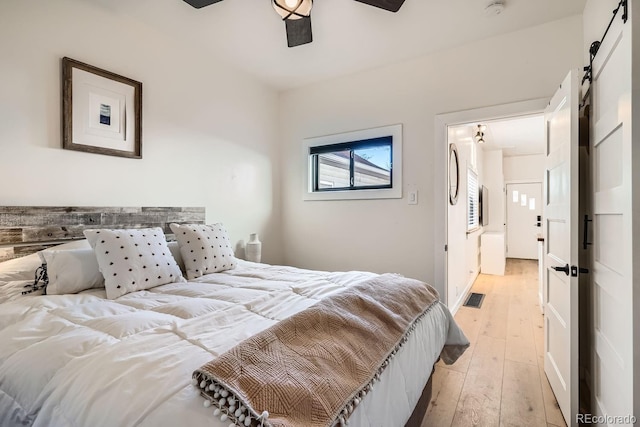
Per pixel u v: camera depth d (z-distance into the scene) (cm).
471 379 210
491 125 466
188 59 273
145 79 242
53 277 158
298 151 364
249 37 259
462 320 324
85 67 206
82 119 205
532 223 746
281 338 100
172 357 90
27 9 183
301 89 360
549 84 234
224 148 307
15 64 178
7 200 176
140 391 77
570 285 161
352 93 325
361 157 332
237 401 71
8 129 176
